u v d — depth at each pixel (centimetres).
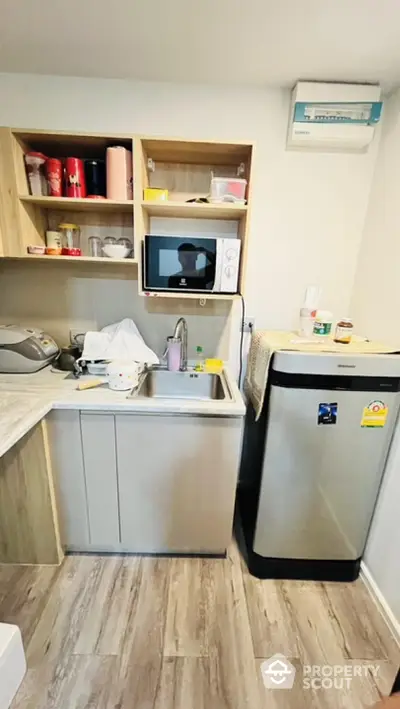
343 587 162
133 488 158
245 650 132
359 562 164
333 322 197
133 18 121
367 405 140
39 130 143
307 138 166
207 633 137
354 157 175
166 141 148
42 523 158
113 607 146
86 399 147
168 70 155
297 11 115
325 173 177
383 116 168
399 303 149
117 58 147
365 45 131
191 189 178
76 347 189
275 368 139
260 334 176
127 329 186
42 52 143
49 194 156
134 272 188
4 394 150
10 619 140
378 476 150
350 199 181
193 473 156
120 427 148
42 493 154
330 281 192
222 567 168
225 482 158
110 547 170
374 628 144
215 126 171
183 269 157
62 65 154
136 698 116
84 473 155
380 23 119
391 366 136
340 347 147
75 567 164
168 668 125
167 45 136
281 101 168
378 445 145
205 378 192
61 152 164
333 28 123
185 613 145
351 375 137
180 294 160
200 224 184
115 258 161
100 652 129
